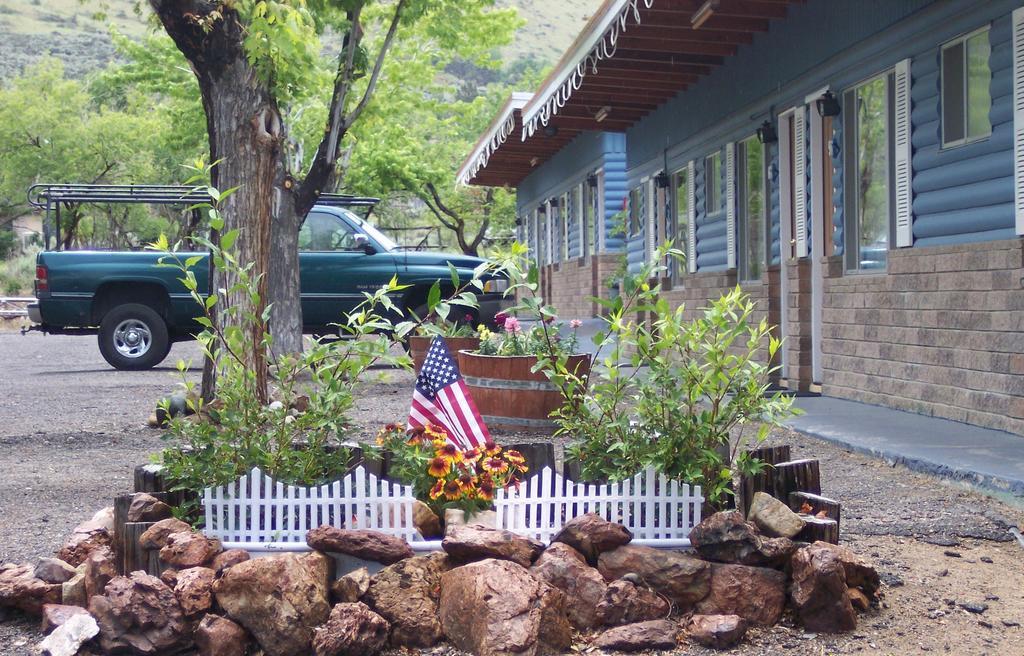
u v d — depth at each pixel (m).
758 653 3.93
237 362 4.79
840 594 4.11
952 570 4.93
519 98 19.58
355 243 15.29
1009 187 7.59
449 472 4.54
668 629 4.00
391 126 35.38
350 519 4.39
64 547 4.60
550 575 4.11
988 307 7.84
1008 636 4.09
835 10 10.00
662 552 4.25
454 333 11.34
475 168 27.17
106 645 3.86
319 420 4.65
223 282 8.91
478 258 15.39
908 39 8.80
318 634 3.77
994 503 6.10
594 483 4.73
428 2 14.01
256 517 4.41
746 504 4.68
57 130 49.62
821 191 10.55
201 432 4.59
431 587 4.06
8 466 7.67
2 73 155.50
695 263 14.22
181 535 4.23
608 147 21.42
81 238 51.66
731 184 12.64
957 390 8.27
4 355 20.03
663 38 11.84
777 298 11.48
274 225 13.04
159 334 15.29
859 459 7.37
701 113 13.78
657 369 4.71
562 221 26.30
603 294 21.45
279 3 8.70
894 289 9.09
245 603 3.86
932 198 8.56
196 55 9.06
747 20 11.47
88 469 7.54
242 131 9.07
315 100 28.44
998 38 7.64
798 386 10.81
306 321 15.34
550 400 8.63
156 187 15.61
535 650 3.77
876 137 9.52
